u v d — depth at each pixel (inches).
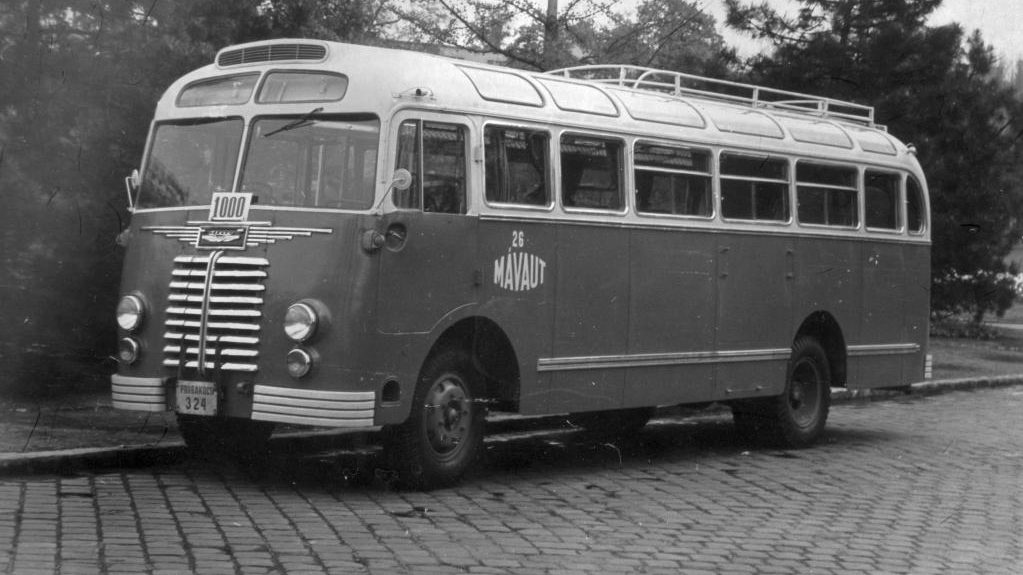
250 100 416.2
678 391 497.7
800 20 1088.2
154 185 429.1
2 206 538.6
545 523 363.6
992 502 422.9
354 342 384.2
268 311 391.2
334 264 386.6
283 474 426.0
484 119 422.9
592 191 464.1
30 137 538.3
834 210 580.1
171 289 409.4
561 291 448.5
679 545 340.8
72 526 331.0
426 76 408.5
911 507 409.7
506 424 566.3
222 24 579.5
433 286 403.5
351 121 398.0
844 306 580.1
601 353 464.8
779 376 543.8
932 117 1082.7
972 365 965.2
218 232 404.2
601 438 567.2
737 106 554.3
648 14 826.8
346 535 335.3
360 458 465.4
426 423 406.6
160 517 346.9
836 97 1077.1
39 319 553.3
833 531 366.6
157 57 556.1
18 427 459.2
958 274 1155.3
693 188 507.2
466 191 416.8
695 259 503.8
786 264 547.8
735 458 514.3
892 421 665.6
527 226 435.5
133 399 412.2
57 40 541.0
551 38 805.9
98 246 553.6
